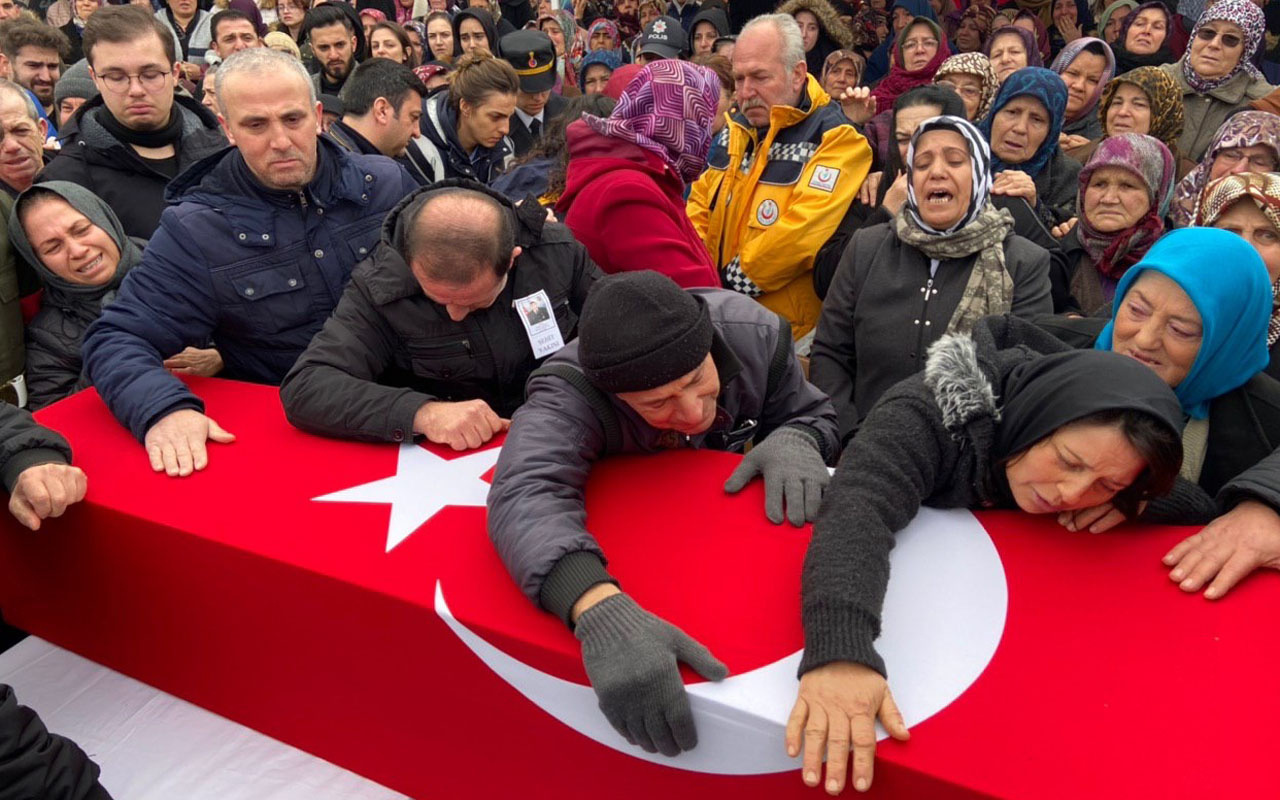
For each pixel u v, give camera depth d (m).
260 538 1.35
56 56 4.20
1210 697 0.99
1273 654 1.03
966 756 0.94
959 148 2.03
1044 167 2.87
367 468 1.52
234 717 1.55
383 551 1.31
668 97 2.01
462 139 3.51
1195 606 1.10
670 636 1.05
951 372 1.22
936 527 1.26
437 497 1.43
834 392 2.22
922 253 2.14
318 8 4.32
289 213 1.91
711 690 1.03
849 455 1.22
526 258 1.72
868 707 0.96
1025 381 1.18
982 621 1.11
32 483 1.44
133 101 2.56
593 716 1.14
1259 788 0.89
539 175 2.78
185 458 1.56
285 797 1.42
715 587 1.19
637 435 1.43
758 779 1.06
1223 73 3.48
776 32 2.69
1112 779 0.91
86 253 2.05
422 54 5.69
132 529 1.45
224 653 1.49
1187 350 1.42
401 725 1.36
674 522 1.32
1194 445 1.51
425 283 1.51
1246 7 3.39
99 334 1.77
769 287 2.70
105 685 1.65
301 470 1.53
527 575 1.12
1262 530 1.14
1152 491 1.12
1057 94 2.75
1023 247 2.12
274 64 1.79
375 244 1.98
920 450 1.20
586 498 1.38
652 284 1.20
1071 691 1.01
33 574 1.68
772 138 2.77
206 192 1.89
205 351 2.12
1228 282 1.39
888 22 6.07
